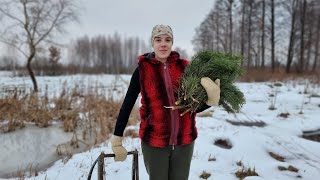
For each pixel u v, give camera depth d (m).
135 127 6.80
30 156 5.50
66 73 27.00
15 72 25.28
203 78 2.38
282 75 18.59
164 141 2.41
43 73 25.41
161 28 2.38
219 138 6.03
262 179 4.07
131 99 2.45
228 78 2.47
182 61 2.50
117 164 4.63
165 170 2.50
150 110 2.40
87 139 6.42
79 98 10.62
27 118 7.84
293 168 4.55
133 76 2.45
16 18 14.48
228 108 2.59
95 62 60.56
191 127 2.49
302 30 26.72
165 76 2.40
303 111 8.57
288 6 26.61
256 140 5.78
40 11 14.77
